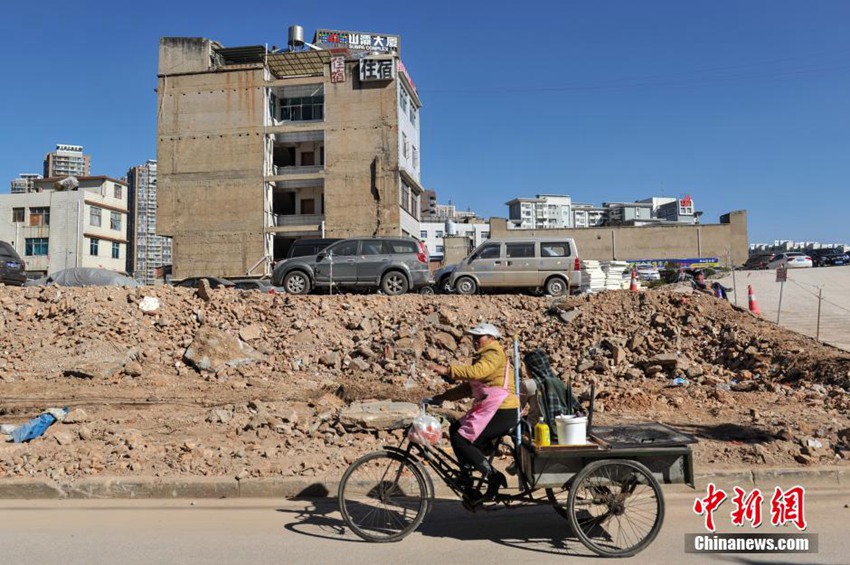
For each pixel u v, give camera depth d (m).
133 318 12.85
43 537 4.96
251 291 14.72
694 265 55.56
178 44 49.22
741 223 59.50
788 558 4.48
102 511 5.65
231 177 48.09
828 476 6.24
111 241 69.00
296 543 4.82
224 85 48.53
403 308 14.35
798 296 23.14
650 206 126.62
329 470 6.36
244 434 7.70
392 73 47.50
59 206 63.75
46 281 19.17
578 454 4.66
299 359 11.99
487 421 4.82
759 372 11.26
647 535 4.62
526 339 13.28
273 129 48.22
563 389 5.13
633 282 18.03
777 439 7.12
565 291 17.56
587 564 4.42
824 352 11.27
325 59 49.25
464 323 13.69
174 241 48.31
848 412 8.46
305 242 19.98
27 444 7.22
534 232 60.62
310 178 48.03
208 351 11.45
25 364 11.16
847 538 4.88
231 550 4.67
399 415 7.76
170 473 6.32
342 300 14.57
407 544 4.82
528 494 4.93
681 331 13.23
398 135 47.62
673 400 9.16
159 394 9.96
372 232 47.16
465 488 4.91
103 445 7.15
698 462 6.52
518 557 4.55
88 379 10.61
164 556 4.55
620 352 11.75
